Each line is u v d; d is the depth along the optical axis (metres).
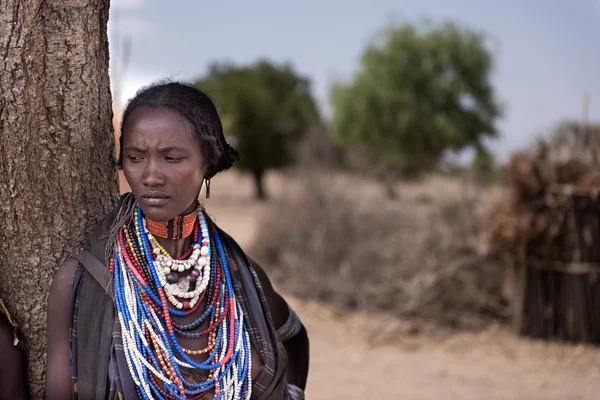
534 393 5.18
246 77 29.69
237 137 28.62
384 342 6.58
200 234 1.86
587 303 6.39
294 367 2.12
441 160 24.70
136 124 1.63
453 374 5.65
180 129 1.64
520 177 6.40
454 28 25.17
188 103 1.66
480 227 7.41
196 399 1.71
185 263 1.80
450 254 7.35
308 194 8.90
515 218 6.43
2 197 1.80
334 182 9.20
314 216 8.70
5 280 1.87
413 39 24.95
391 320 7.12
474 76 24.95
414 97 24.48
